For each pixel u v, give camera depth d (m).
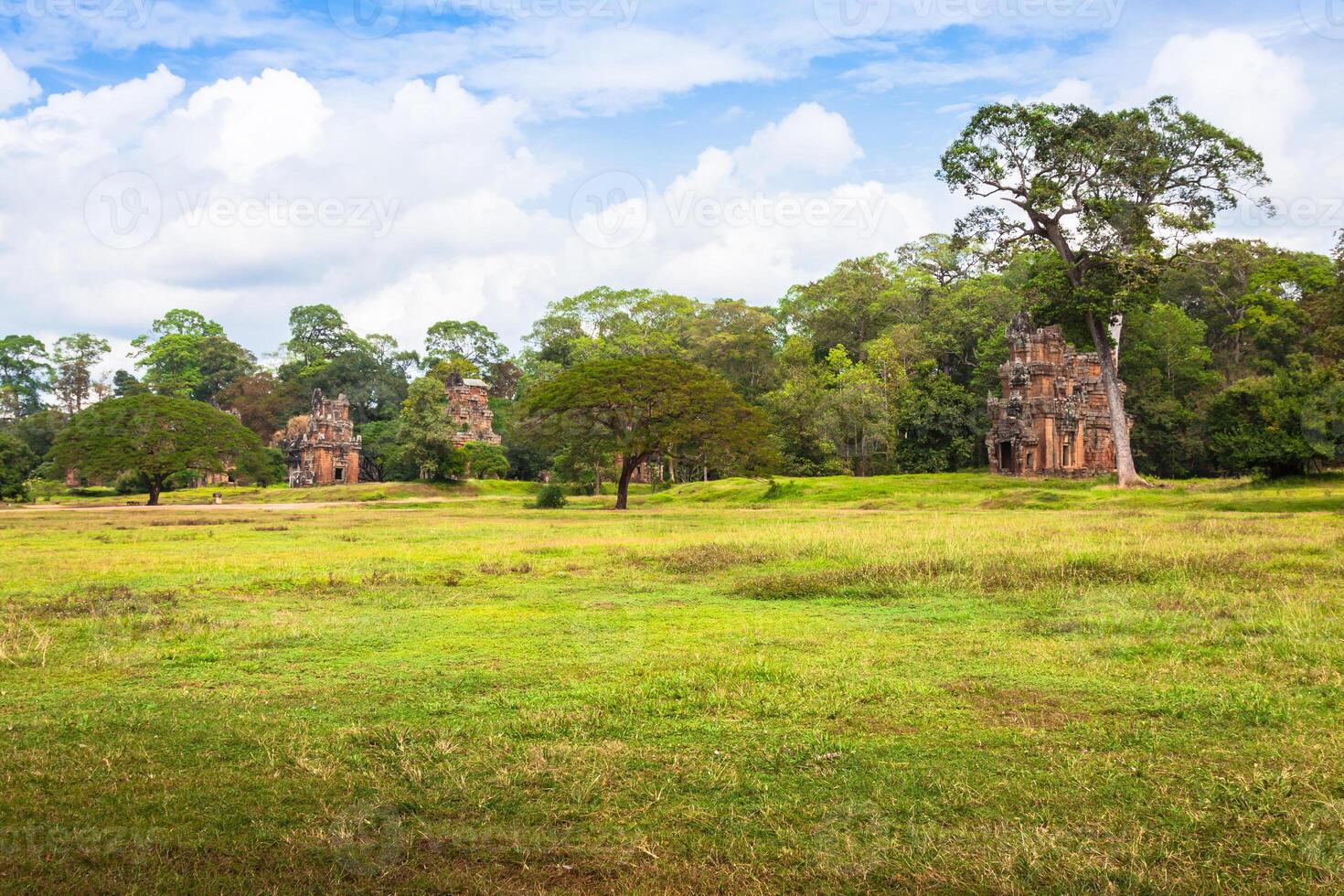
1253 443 44.69
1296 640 9.77
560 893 4.75
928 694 8.11
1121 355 72.62
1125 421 49.06
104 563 19.77
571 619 12.27
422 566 18.66
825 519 34.44
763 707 7.72
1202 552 16.66
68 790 6.02
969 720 7.36
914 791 5.93
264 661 9.78
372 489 72.31
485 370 120.19
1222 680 8.44
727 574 17.09
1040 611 12.38
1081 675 8.73
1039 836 5.23
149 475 64.62
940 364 86.31
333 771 6.33
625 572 17.36
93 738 7.08
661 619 12.25
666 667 9.20
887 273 95.12
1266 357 77.25
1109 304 47.84
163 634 11.30
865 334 89.62
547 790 6.01
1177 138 45.75
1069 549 18.02
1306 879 4.75
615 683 8.62
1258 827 5.33
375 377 106.19
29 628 11.56
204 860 5.08
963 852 5.09
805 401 70.75
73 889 4.76
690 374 49.62
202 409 66.06
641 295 104.31
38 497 75.69
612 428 50.88
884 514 38.03
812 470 69.19
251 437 67.38
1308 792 5.75
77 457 61.59
